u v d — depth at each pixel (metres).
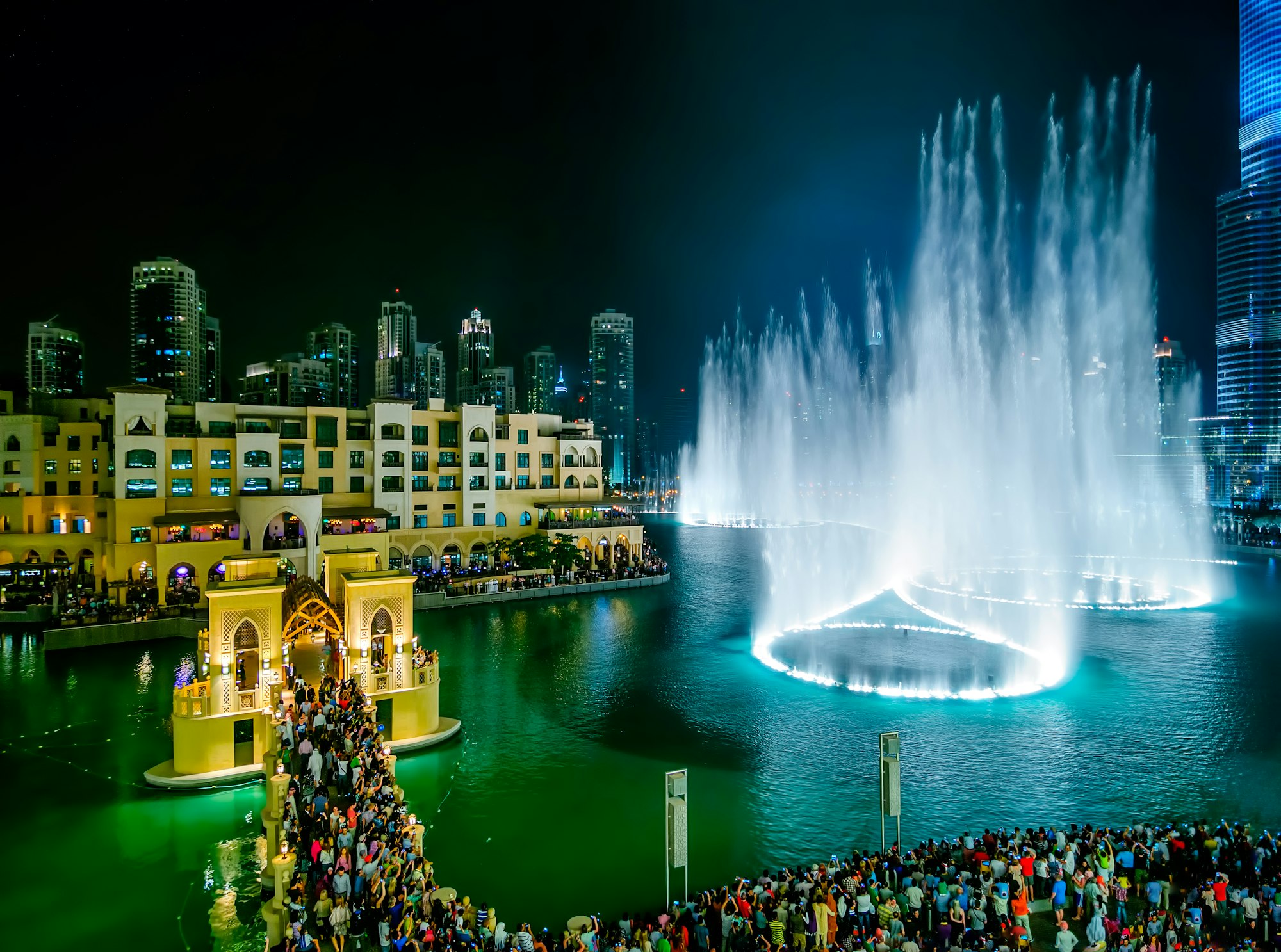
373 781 32.12
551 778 41.56
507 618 81.38
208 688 40.59
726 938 23.84
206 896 30.33
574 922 23.84
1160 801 38.25
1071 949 22.64
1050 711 51.84
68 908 29.48
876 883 25.88
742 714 51.75
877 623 80.31
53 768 42.00
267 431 90.75
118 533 79.94
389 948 22.03
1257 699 54.09
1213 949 22.00
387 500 96.31
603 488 117.19
